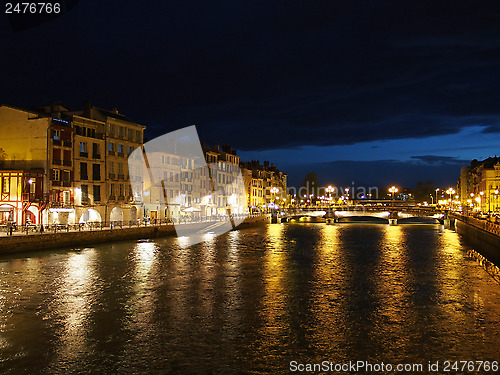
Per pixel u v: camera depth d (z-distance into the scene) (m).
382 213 127.62
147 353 20.53
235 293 31.84
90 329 23.61
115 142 76.12
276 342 22.02
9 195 58.34
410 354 20.61
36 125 62.69
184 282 35.38
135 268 40.75
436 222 139.25
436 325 24.59
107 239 58.47
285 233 88.69
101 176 72.38
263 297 30.73
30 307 27.28
